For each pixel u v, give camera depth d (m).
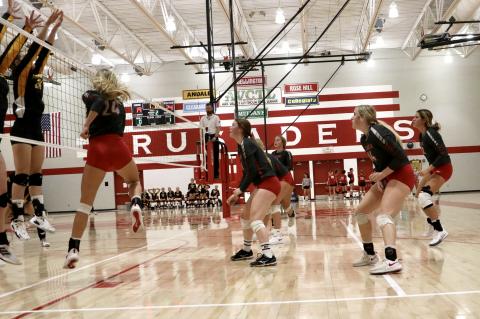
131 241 9.35
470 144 27.02
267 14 21.81
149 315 3.33
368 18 20.50
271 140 27.47
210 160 9.59
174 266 5.71
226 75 27.55
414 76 27.25
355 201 23.50
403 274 4.47
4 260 4.89
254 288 4.14
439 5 19.69
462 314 2.99
